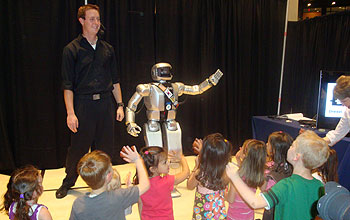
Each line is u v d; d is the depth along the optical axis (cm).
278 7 463
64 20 365
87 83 290
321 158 141
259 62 465
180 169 334
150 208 188
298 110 499
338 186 109
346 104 216
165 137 315
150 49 402
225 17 432
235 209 198
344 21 403
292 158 153
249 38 451
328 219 103
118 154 410
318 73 449
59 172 372
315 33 456
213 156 181
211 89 442
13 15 345
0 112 348
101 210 149
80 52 286
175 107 308
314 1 510
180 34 418
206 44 423
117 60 388
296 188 143
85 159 154
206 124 439
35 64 354
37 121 364
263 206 138
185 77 422
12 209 166
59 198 297
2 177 351
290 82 509
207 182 183
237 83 455
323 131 323
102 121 309
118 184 185
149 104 305
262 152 188
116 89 323
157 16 398
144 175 165
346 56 397
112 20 384
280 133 220
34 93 359
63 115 380
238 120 464
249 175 188
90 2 370
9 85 358
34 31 350
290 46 495
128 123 294
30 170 170
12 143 369
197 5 414
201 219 187
